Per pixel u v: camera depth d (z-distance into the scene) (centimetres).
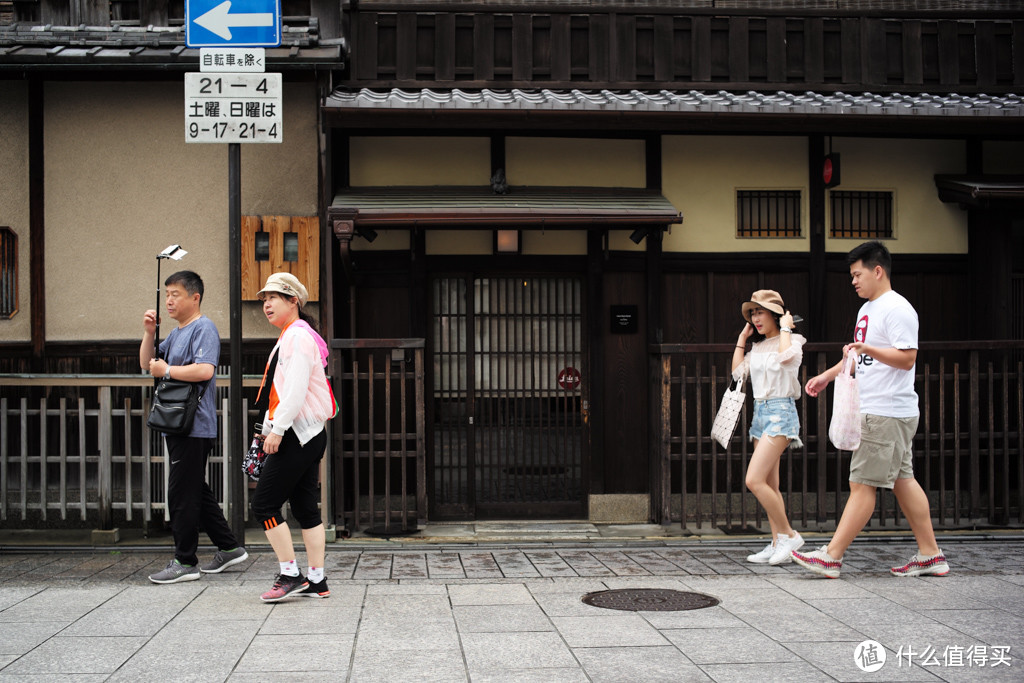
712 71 822
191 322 591
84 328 753
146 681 377
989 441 752
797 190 827
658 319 799
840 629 459
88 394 754
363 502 784
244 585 559
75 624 465
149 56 716
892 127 777
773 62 826
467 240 795
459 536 734
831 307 825
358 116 728
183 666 396
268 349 753
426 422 795
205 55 605
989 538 715
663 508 751
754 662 405
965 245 835
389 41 795
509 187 791
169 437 571
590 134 805
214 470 723
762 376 638
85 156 752
